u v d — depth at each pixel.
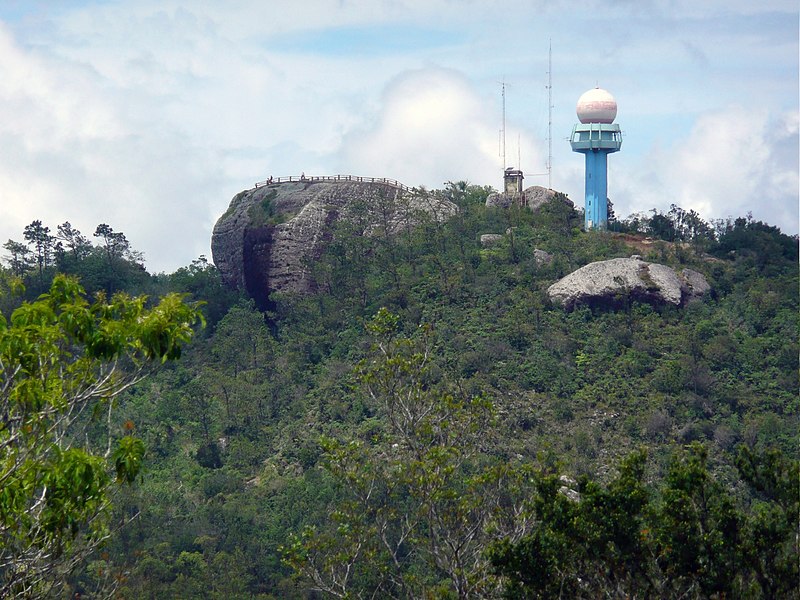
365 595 38.53
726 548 27.72
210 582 57.47
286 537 61.41
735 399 72.25
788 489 28.91
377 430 71.00
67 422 22.59
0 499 21.12
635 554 28.06
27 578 21.59
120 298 22.33
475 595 31.53
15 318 21.94
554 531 28.50
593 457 65.12
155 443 76.75
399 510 35.97
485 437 42.56
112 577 46.91
